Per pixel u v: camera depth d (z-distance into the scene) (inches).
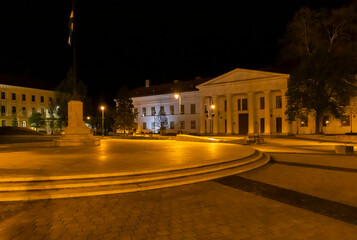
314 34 1512.1
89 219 210.7
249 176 373.4
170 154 533.0
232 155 496.1
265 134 1748.3
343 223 201.0
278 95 1790.1
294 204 248.2
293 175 382.0
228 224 199.9
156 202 253.9
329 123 1594.5
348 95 1277.1
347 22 1402.6
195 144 903.7
